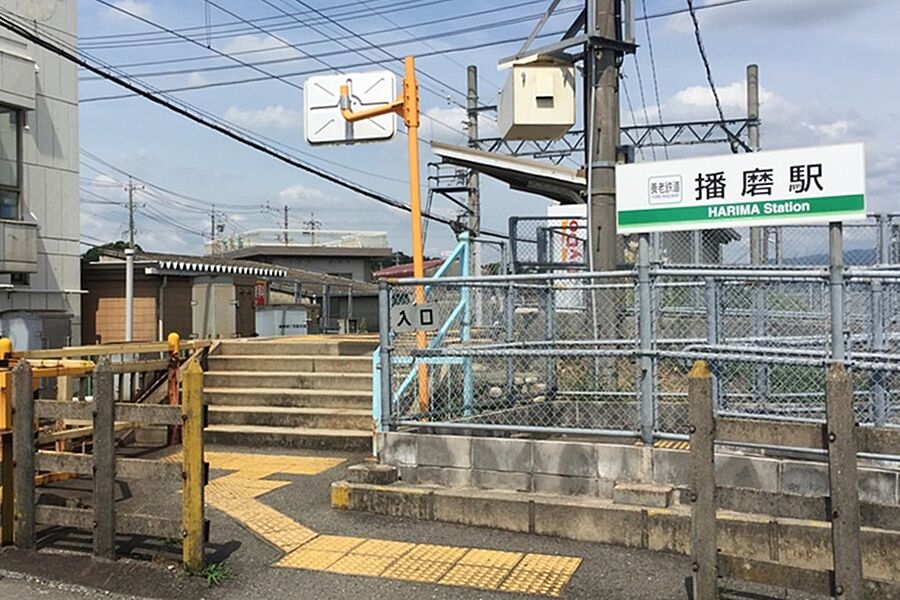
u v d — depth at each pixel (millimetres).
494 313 8984
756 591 4590
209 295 20641
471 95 28828
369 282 41719
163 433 9055
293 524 5977
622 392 7641
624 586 4773
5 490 5613
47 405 5523
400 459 6648
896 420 6512
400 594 4727
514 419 7621
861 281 7074
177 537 5086
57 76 17359
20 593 4969
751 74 28219
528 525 5742
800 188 5660
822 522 4871
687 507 5547
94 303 19688
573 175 12930
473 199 28750
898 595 4086
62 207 17453
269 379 10148
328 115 8734
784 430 4211
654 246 10086
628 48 9992
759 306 8938
